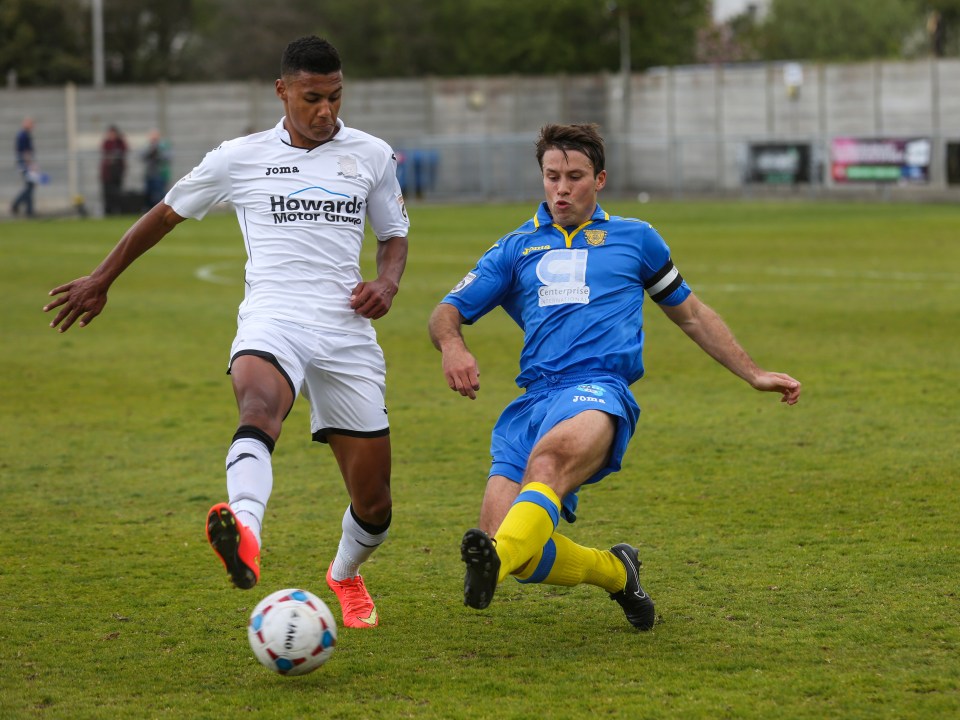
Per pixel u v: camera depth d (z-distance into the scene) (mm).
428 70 152500
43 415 25094
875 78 110500
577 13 143250
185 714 10555
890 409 24188
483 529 11742
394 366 30641
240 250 65125
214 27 161625
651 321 38094
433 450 21672
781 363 29625
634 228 12625
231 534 9914
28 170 90250
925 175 95438
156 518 17578
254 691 11094
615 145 120938
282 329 12375
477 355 32062
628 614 12578
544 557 11523
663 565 14844
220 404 26234
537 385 12305
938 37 152875
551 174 12539
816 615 12898
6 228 79375
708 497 18109
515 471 11914
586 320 12273
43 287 48094
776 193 103625
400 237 13422
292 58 12500
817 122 113500
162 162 93312
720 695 10750
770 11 180250
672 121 120375
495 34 147625
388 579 14594
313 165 12867
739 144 113000
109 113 108625
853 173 98438
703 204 96125
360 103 116625
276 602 10898
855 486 18531
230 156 12898
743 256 56312
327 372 12664
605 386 11977
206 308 42219
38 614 13352
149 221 13062
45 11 143250
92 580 14625
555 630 12727
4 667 11742
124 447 22250
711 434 22406
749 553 15266
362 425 12820
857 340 32969
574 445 11328
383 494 12953
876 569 14469
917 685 10875
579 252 12492
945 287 44000
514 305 12805
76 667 11750
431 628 12852
